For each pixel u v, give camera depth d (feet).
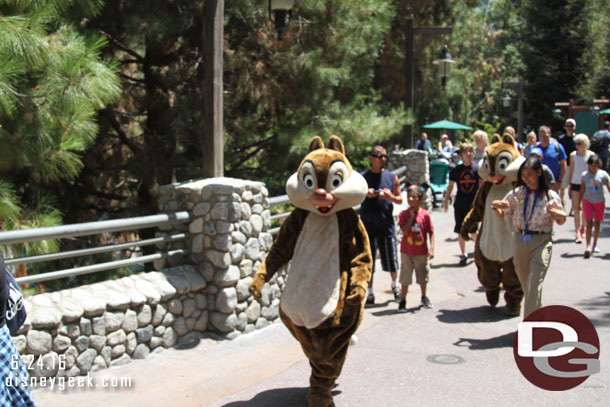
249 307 22.47
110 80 20.30
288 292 15.61
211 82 24.00
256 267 22.80
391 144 74.23
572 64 142.10
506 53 155.74
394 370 18.34
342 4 39.78
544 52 144.36
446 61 58.80
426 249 25.09
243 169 44.65
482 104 143.13
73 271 18.17
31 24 18.52
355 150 48.83
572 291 26.50
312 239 15.79
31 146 19.99
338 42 40.81
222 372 18.49
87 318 17.79
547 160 39.06
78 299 17.83
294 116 42.52
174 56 39.55
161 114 38.91
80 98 19.38
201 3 36.11
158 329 19.98
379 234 26.25
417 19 77.36
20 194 29.27
